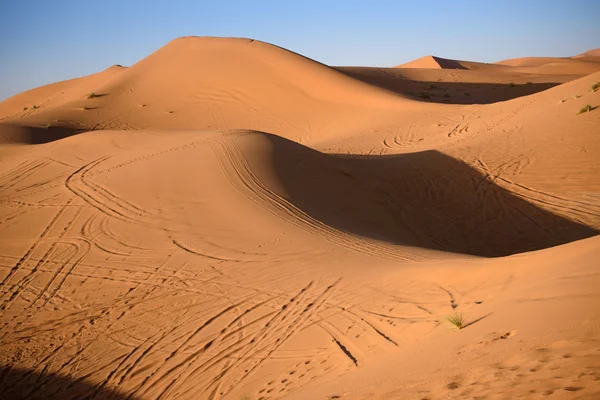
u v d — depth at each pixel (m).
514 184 16.58
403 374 4.60
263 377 6.47
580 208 14.52
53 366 7.84
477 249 13.48
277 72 41.47
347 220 13.84
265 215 12.89
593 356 3.25
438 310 6.62
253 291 9.19
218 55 45.66
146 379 7.10
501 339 4.45
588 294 4.45
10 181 17.91
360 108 34.75
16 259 11.95
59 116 39.28
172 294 9.58
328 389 5.11
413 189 17.05
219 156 15.88
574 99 22.80
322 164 16.86
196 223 12.73
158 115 38.84
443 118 28.70
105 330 8.70
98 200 14.76
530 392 3.08
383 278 8.82
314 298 8.50
